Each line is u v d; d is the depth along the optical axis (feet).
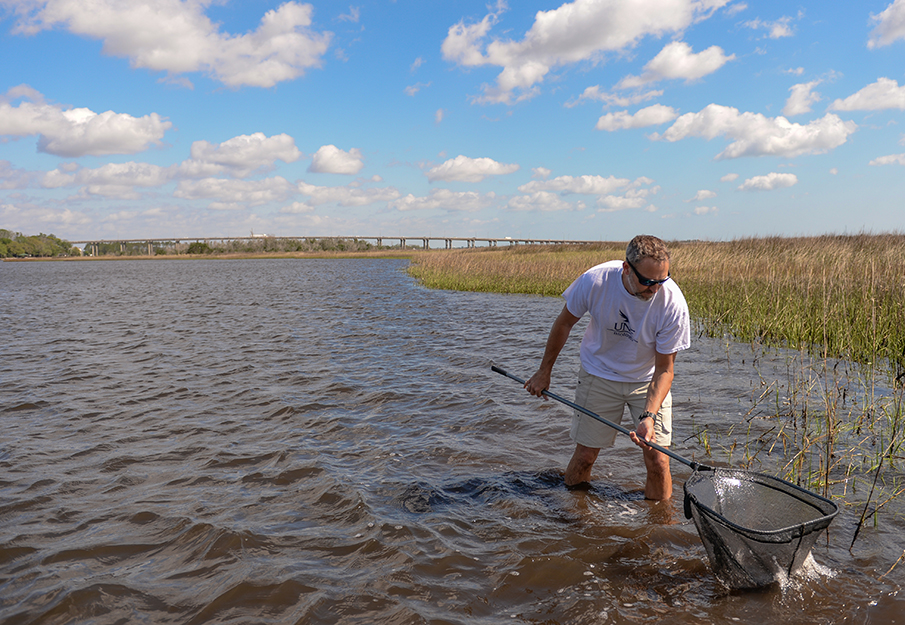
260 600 8.38
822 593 8.32
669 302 10.41
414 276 99.81
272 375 23.48
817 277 34.14
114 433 16.44
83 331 37.29
